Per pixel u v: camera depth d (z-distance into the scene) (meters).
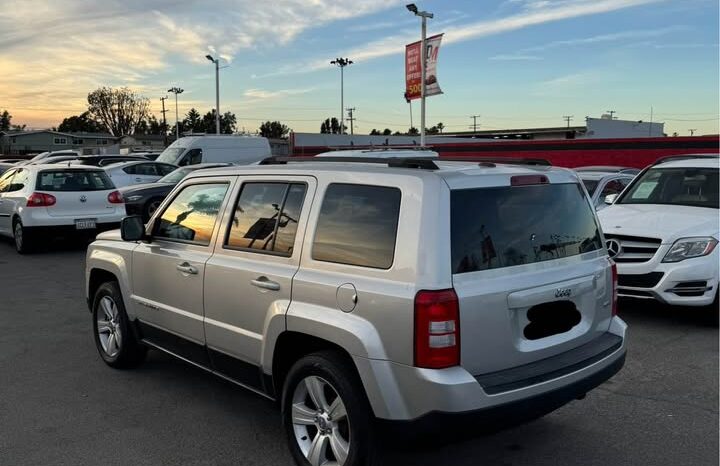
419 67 27.02
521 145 30.33
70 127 131.75
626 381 5.16
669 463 3.79
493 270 3.24
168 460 3.86
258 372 3.88
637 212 7.45
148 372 5.43
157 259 4.71
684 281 6.48
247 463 3.83
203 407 4.68
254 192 4.10
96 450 3.99
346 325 3.24
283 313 3.58
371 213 3.37
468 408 3.00
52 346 6.18
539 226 3.56
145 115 111.12
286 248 3.74
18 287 9.04
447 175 3.28
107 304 5.53
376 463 3.26
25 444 4.06
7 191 12.88
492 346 3.18
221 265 4.09
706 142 25.28
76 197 12.07
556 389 3.31
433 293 3.01
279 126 117.81
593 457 3.88
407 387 3.06
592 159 28.25
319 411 3.50
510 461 3.83
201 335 4.31
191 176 4.71
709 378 5.23
